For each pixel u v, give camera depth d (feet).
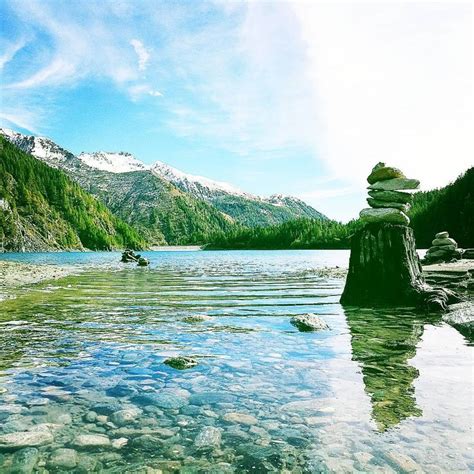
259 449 12.42
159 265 163.73
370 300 44.91
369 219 46.57
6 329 30.99
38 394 17.04
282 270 120.06
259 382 18.63
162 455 12.08
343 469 11.25
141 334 29.40
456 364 21.34
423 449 12.27
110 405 15.87
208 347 25.43
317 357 22.94
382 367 20.84
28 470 11.14
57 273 102.12
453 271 59.47
